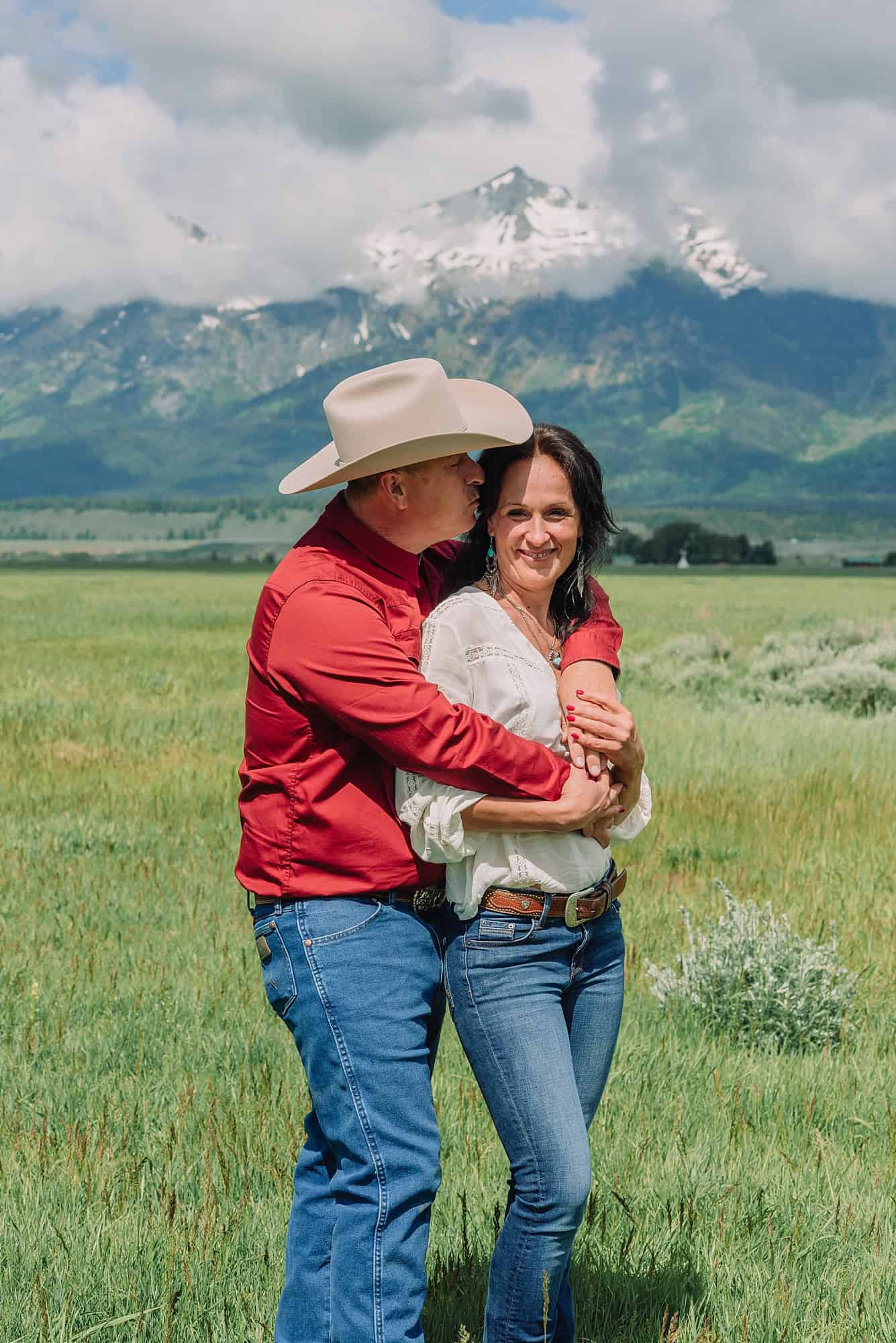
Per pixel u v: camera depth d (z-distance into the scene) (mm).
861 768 11867
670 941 6395
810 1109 4254
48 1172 3699
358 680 2486
